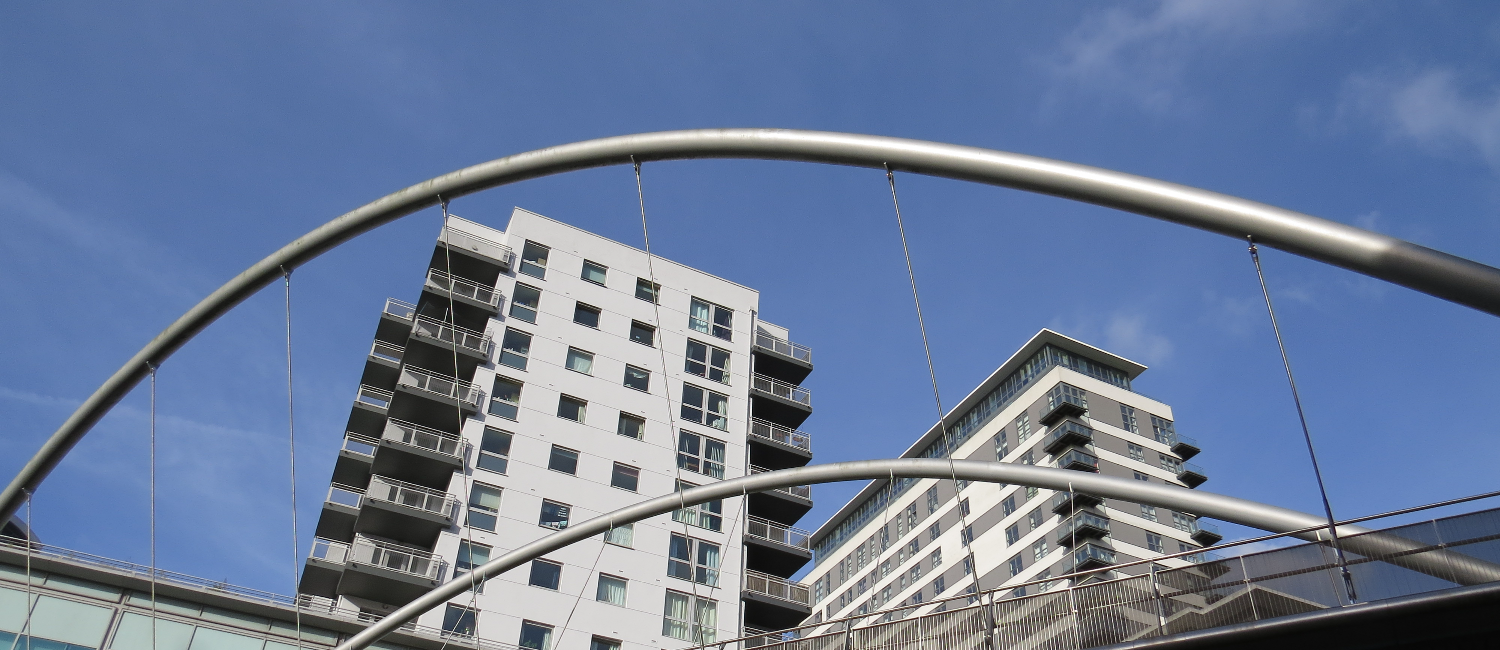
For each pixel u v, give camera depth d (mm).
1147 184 12508
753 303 53562
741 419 48562
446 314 46656
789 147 15742
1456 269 10320
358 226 20562
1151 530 82375
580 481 43031
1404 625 15898
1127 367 95812
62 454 24516
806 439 49875
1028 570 83250
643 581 41344
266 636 31641
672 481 44812
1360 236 11008
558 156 18172
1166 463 89812
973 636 21000
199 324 22750
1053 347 95125
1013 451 92938
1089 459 85688
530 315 46969
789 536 46375
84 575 29812
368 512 39438
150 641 29703
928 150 14422
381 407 43938
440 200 19766
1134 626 18734
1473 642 15555
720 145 16484
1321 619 16484
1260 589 17562
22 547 29391
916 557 100688
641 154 17391
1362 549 16938
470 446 42031
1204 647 17703
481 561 39438
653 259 52031
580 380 45906
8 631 28109
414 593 38188
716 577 42812
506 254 48375
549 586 39719
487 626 37719
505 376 44562
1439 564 16109
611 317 48719
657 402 46969
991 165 13742
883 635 22703
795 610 43469
